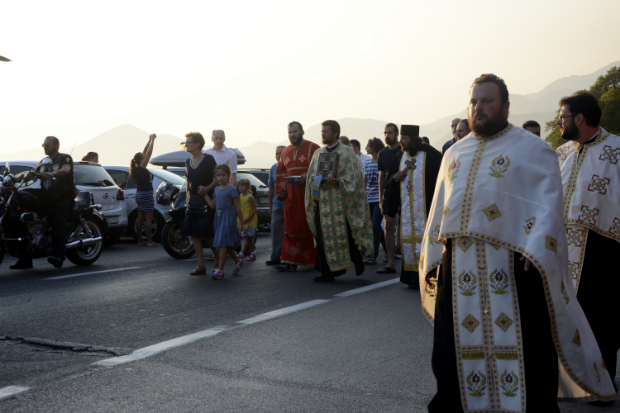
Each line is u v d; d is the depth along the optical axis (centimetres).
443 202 326
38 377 386
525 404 285
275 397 359
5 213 849
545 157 303
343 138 1179
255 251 1085
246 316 578
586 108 400
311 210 812
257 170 1922
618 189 389
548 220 289
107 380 383
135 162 1286
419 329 530
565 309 290
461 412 298
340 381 390
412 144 745
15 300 645
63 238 872
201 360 432
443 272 315
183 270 886
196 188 834
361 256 824
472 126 315
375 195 1102
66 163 875
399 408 345
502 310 293
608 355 383
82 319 557
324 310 607
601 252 390
